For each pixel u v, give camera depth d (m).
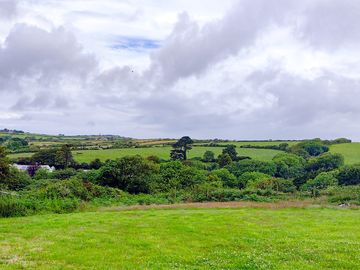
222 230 29.30
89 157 122.94
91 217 35.41
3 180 61.97
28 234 26.59
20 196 42.88
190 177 81.06
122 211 41.62
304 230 29.58
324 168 109.44
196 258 20.39
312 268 17.53
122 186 73.38
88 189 54.84
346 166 94.94
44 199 43.28
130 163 75.44
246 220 34.59
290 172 113.50
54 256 20.59
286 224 32.56
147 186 74.06
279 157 125.00
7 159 62.91
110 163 76.62
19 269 18.12
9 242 23.91
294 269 17.28
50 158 116.06
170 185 77.25
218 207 45.50
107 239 25.27
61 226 30.12
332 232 28.69
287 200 54.12
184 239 25.81
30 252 21.36
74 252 21.61
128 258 20.53
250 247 23.20
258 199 55.16
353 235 27.12
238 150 147.88
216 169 107.88
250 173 99.94
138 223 31.94
